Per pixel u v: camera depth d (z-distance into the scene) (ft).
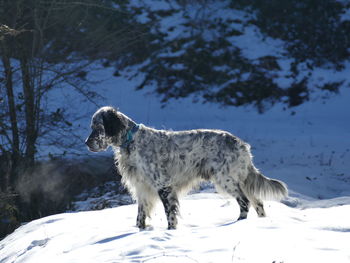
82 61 56.39
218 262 14.76
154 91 84.12
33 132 47.55
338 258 14.58
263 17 93.71
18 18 48.47
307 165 54.95
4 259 24.80
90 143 25.03
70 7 52.60
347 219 21.79
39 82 48.21
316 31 90.17
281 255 15.01
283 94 80.79
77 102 71.00
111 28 81.00
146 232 19.98
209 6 96.27
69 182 48.19
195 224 25.73
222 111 79.82
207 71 85.56
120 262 15.93
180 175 25.50
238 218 25.22
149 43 89.25
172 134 25.68
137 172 25.55
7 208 39.86
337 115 75.46
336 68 84.48
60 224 27.37
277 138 66.95
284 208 30.37
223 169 25.16
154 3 95.50
